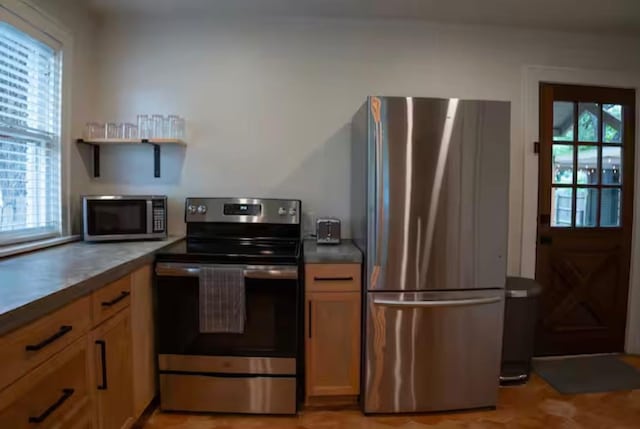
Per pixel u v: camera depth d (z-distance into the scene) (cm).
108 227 216
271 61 247
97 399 145
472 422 198
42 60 199
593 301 271
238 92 248
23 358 105
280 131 250
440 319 200
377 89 250
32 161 195
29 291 117
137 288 178
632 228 269
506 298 230
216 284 189
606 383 235
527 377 237
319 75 248
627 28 252
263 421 198
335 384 206
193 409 200
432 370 202
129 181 248
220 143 249
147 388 190
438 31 251
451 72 253
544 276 265
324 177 251
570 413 205
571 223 265
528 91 256
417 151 191
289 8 233
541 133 259
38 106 197
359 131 218
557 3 221
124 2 224
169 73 246
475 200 196
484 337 203
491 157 195
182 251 200
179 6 229
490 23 248
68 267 153
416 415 204
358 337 204
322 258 199
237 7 231
